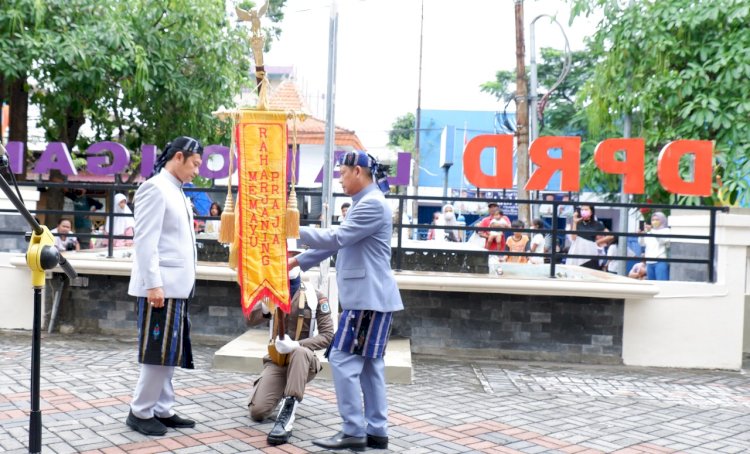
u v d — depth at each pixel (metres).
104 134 14.33
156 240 4.13
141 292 4.19
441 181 26.69
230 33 13.01
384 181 4.49
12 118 13.06
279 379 4.72
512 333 7.60
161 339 4.17
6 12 10.80
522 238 11.02
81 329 8.08
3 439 4.06
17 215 8.52
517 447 4.42
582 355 7.58
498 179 7.61
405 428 4.75
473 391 6.05
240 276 4.24
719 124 10.76
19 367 6.09
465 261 8.00
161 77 12.23
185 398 5.25
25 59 10.98
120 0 12.13
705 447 4.63
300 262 4.36
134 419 4.32
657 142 11.65
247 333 7.53
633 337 7.57
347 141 19.59
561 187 7.62
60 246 9.44
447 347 7.64
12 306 8.24
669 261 7.62
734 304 7.61
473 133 26.67
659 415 5.47
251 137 4.32
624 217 12.67
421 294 7.66
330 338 4.82
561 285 7.34
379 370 4.28
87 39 11.27
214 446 4.13
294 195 4.30
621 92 12.20
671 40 11.27
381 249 4.27
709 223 7.81
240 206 4.27
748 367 7.88
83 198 15.02
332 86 6.47
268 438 4.21
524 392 6.09
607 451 4.44
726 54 10.73
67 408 4.77
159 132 13.55
